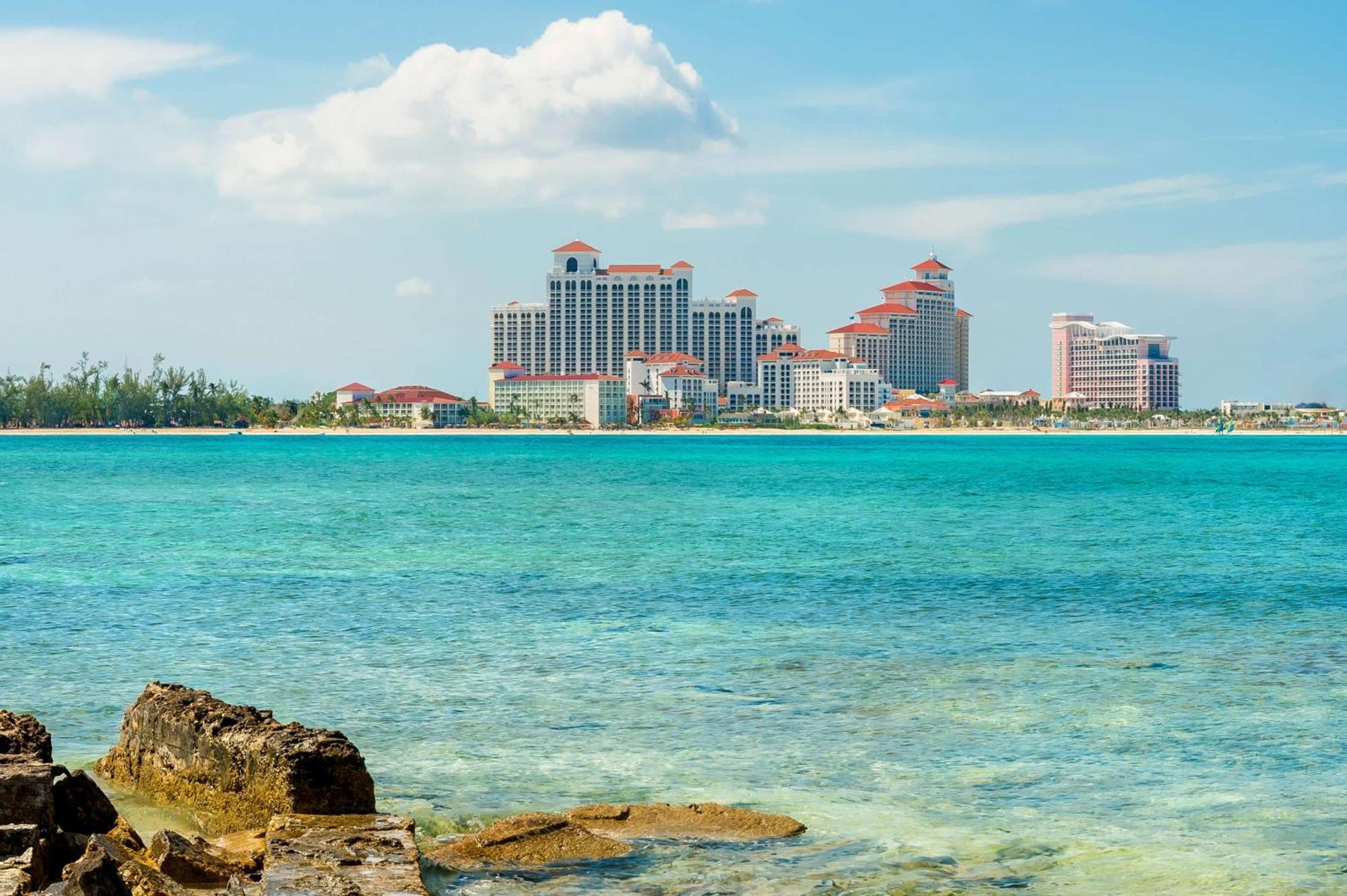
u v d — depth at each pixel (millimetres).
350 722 22938
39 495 101062
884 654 29531
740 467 176125
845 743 21484
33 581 43750
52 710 23906
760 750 21078
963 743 21500
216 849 15938
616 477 144500
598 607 37625
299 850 15078
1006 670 27625
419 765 20188
